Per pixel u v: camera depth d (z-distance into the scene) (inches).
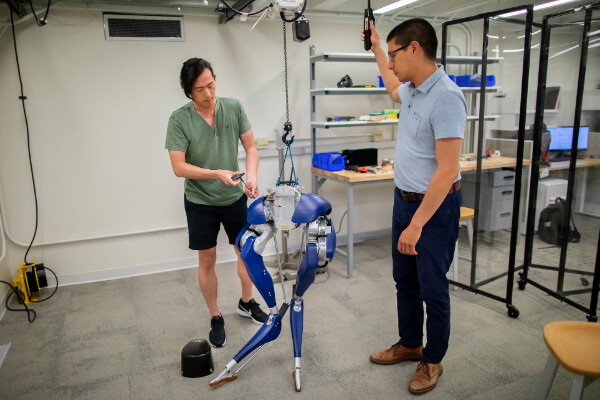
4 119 114.1
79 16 114.9
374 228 163.9
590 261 117.3
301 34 98.7
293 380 79.0
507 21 102.0
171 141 82.3
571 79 135.9
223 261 141.5
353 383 77.8
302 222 69.4
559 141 141.4
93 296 118.1
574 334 55.4
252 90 135.9
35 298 117.0
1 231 115.0
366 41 80.1
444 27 109.3
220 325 92.4
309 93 143.3
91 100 120.1
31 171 118.5
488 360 83.2
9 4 99.9
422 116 63.6
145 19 120.3
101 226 128.0
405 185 68.4
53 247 124.5
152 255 134.6
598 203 114.6
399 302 79.4
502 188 125.0
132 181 128.3
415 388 73.6
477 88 130.0
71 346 92.7
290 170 145.5
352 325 98.2
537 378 77.6
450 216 67.3
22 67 112.9
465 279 120.3
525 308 104.6
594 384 76.2
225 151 87.6
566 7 148.9
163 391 77.2
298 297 78.7
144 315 106.3
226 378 78.2
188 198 88.1
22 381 80.8
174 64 125.6
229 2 116.9
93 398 75.7
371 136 156.1
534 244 143.8
